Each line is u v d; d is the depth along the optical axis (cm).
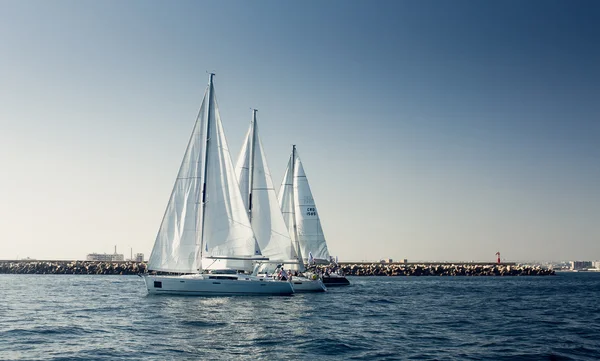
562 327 3616
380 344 2838
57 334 3055
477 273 17750
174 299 4841
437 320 3947
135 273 15000
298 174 7431
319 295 6006
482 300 5947
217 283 5044
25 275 13962
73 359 2388
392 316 4166
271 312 4153
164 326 3359
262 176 6059
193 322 3534
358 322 3744
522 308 4994
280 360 2414
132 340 2862
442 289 8212
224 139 5197
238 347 2695
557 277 17300
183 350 2605
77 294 6225
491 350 2711
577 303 5653
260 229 5994
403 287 8650
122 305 4666
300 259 6731
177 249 4962
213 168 5131
